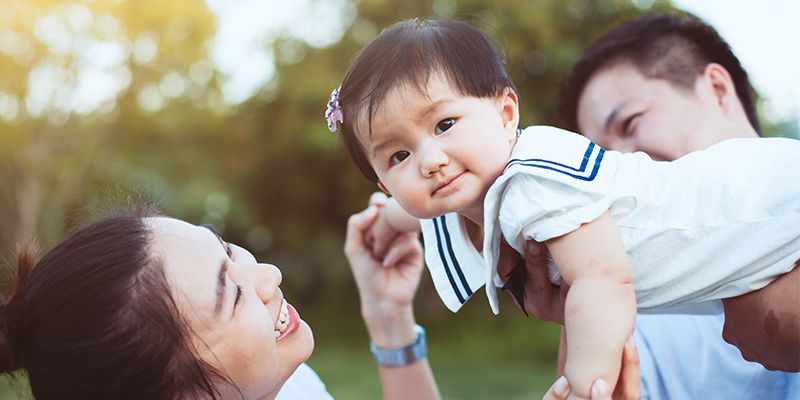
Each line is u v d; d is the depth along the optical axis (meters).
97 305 0.91
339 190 8.62
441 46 1.05
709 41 1.71
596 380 0.88
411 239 1.74
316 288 9.73
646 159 1.13
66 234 1.20
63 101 7.26
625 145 1.75
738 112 1.69
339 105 1.15
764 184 1.03
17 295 1.01
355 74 1.11
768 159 1.06
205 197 8.05
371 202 1.76
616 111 1.73
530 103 6.66
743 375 1.37
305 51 7.88
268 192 9.03
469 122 1.02
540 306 1.19
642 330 1.65
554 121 6.81
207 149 8.66
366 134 1.09
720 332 1.47
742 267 1.01
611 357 0.88
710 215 1.03
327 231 9.38
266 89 8.16
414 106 1.01
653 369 1.57
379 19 7.41
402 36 1.08
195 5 7.75
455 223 1.24
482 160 1.01
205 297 0.95
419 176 1.03
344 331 8.26
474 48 1.07
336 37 7.72
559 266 0.97
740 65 1.74
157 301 0.92
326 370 5.97
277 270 1.12
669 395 1.52
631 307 0.92
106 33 7.34
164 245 0.99
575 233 0.95
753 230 1.00
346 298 9.49
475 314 7.83
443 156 1.00
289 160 8.52
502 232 1.05
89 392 0.92
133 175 7.44
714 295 1.07
